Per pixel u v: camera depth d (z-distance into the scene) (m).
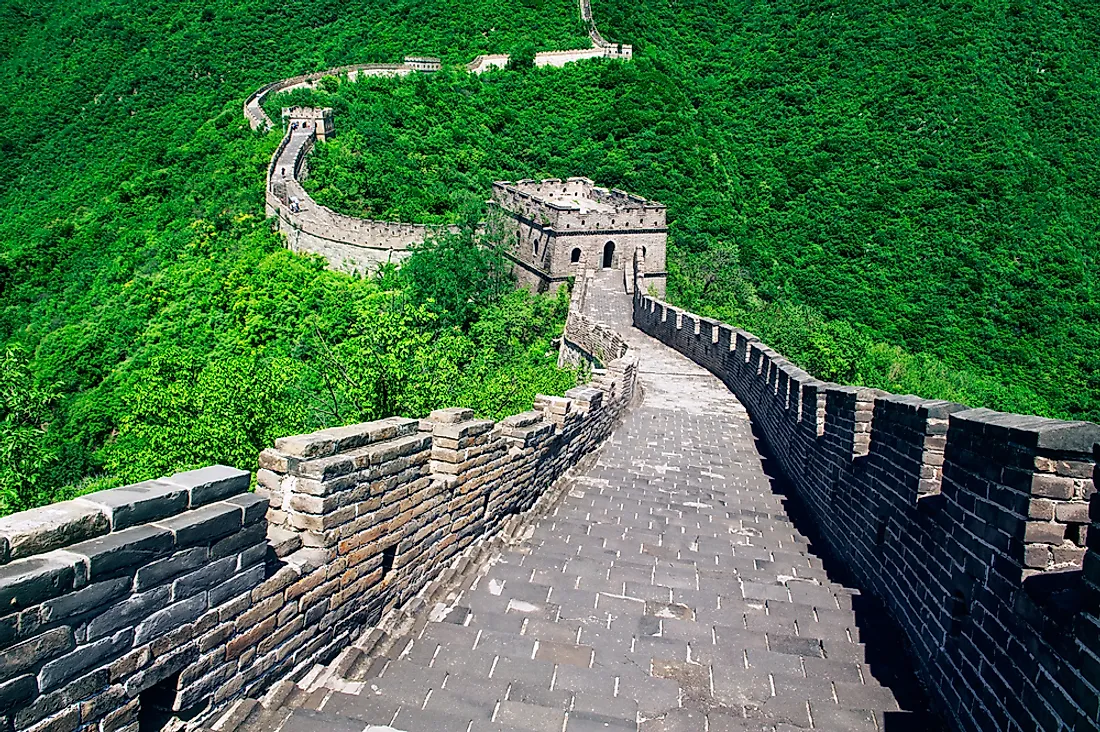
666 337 30.27
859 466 9.20
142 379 15.97
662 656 6.27
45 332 42.91
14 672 3.58
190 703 4.57
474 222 51.06
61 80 78.75
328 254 46.59
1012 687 4.84
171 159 61.53
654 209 49.09
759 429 18.27
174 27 85.75
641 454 15.11
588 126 67.12
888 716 5.71
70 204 59.34
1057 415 38.38
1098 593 4.01
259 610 5.02
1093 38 71.50
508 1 85.25
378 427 6.47
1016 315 46.34
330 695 5.29
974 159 59.97
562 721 5.13
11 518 3.78
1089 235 52.56
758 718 5.50
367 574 6.21
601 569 8.09
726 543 9.79
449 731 4.95
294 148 55.28
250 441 13.20
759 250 54.12
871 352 38.34
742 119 71.56
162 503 4.33
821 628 7.12
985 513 5.54
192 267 44.75
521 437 9.58
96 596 3.91
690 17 87.94
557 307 41.41
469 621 6.71
